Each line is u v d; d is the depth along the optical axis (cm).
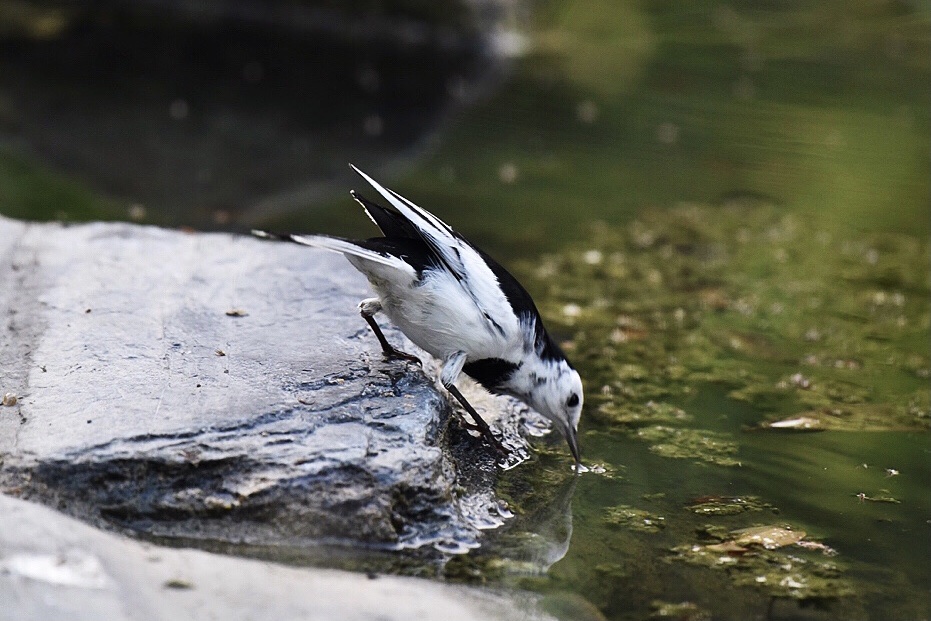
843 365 1212
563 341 1230
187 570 646
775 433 1030
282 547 740
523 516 841
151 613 586
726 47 2700
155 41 2478
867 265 1562
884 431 1042
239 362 883
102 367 858
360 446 787
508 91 2317
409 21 2622
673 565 777
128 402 806
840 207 1780
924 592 758
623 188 1797
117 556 638
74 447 749
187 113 2014
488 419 974
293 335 942
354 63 2442
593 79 2423
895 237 1673
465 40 2597
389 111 2128
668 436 1012
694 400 1097
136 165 1709
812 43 2755
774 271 1516
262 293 1021
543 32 2747
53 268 1048
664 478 923
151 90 2139
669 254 1551
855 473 951
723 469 947
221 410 804
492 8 2653
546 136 2038
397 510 768
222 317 966
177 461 752
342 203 1614
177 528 743
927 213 1770
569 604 708
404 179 1762
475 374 925
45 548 617
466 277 864
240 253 1116
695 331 1292
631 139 2042
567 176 1833
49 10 2628
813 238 1653
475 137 2006
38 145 1761
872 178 1898
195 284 1032
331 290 1037
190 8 2716
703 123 2148
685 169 1908
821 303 1413
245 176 1702
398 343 966
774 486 918
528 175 1828
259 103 2112
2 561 592
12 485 727
